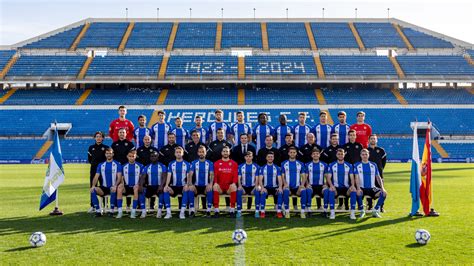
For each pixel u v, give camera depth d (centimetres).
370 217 1148
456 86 4988
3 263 720
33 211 1257
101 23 5600
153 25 5612
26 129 4178
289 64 4847
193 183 1194
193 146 1262
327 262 722
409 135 4178
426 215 1162
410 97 4700
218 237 905
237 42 5259
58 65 4797
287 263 716
